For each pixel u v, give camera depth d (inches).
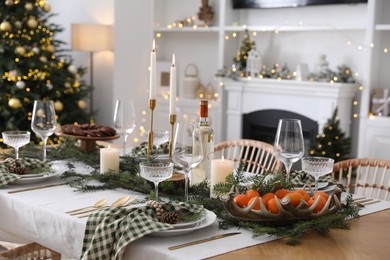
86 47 229.1
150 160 106.7
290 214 73.2
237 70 217.0
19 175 96.4
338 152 183.3
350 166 110.9
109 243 71.7
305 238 73.6
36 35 212.7
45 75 213.5
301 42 211.8
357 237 74.7
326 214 75.8
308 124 201.6
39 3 213.6
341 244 71.9
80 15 249.3
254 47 211.8
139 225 70.8
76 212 82.0
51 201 87.4
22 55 207.8
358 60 199.5
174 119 97.0
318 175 85.4
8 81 210.8
